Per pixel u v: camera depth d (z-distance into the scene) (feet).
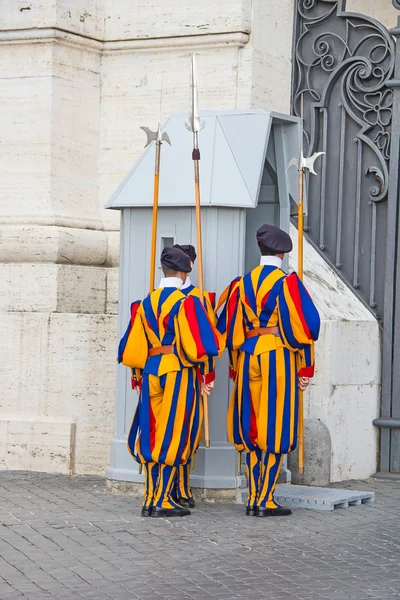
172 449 37.22
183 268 37.65
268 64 50.96
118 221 51.06
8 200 49.98
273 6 51.24
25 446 46.93
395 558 32.91
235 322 38.17
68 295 48.44
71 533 35.12
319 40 51.88
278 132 41.88
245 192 39.60
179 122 41.63
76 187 50.83
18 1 50.03
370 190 50.31
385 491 45.03
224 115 41.01
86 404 46.52
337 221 51.06
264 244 38.04
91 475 46.29
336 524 37.60
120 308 41.88
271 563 31.91
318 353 45.73
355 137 50.72
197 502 40.55
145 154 41.78
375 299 50.16
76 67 50.96
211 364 37.45
